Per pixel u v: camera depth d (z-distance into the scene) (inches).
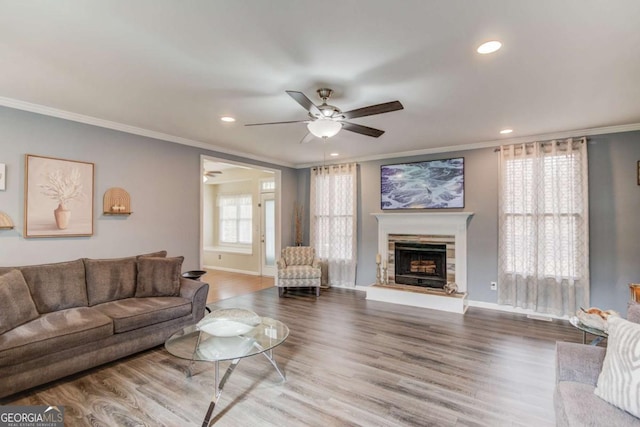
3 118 122.2
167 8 69.7
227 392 97.0
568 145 165.5
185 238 186.2
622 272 156.9
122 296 134.8
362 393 96.7
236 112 137.7
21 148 126.6
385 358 120.8
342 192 243.8
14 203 125.0
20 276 109.7
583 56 89.4
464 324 160.2
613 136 158.9
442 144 196.2
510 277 182.2
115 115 141.9
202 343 98.8
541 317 171.2
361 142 191.8
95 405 90.0
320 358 120.7
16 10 69.7
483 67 96.5
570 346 74.9
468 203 197.5
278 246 259.6
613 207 158.7
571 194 165.8
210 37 81.4
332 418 84.5
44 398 93.3
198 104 128.0
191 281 145.9
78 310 117.4
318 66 96.5
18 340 91.0
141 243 165.5
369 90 113.7
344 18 73.5
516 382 103.2
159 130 166.2
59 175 136.4
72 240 140.8
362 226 238.2
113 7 69.2
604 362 65.6
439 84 108.5
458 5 68.6
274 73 101.2
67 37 81.1
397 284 219.8
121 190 156.9
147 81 107.2
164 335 127.6
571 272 165.0
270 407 89.4
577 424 54.6
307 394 96.0
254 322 105.0
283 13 71.7
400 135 174.9
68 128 139.5
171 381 103.4
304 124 154.9
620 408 57.9
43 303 114.6
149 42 83.8
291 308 189.6
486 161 191.9
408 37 81.2
